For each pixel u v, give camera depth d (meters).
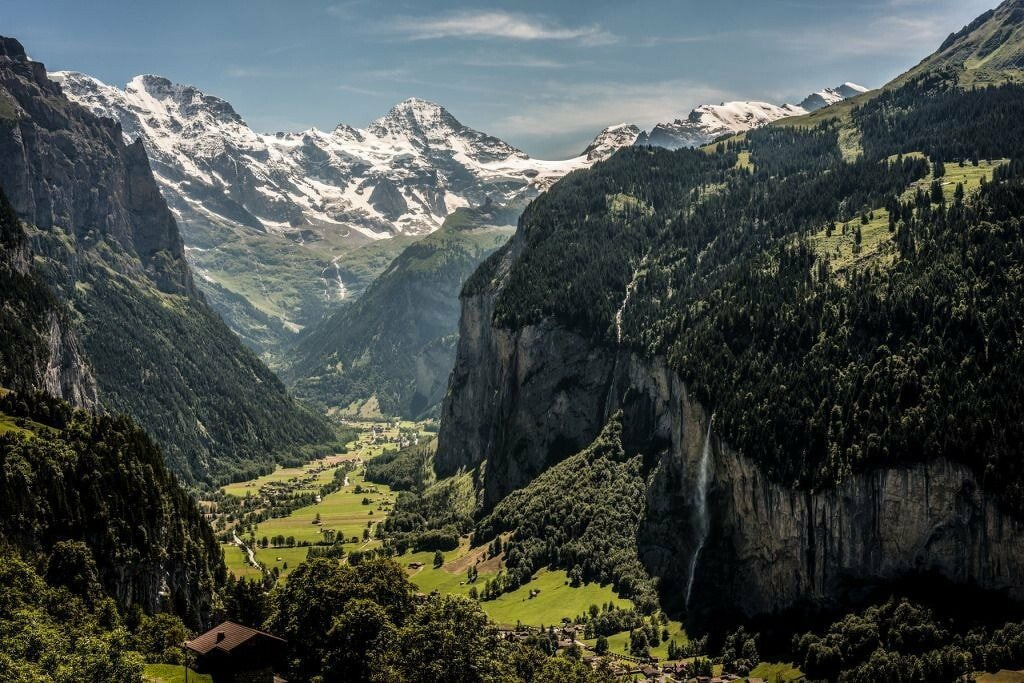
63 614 195.50
